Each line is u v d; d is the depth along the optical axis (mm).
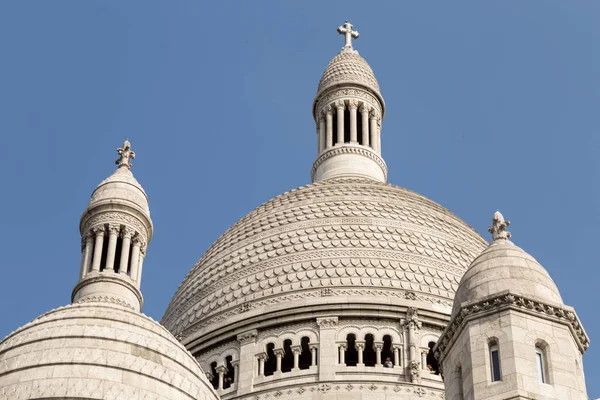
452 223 139000
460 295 89375
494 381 82750
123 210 114375
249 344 123375
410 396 116812
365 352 122438
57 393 85625
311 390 117438
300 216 135875
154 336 93500
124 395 86625
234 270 132000
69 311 94125
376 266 128250
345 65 163125
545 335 84875
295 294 126188
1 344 93125
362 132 158000
